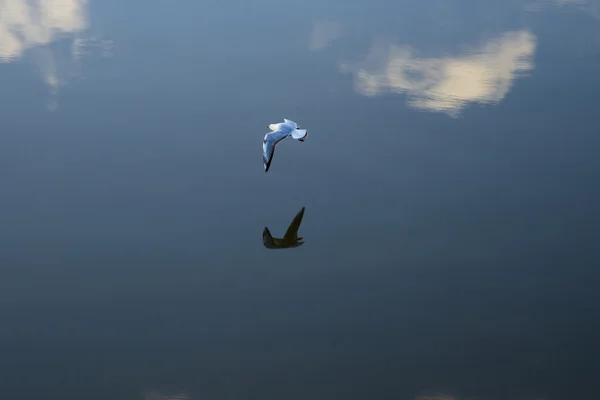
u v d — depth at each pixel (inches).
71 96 753.0
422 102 767.7
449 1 1033.5
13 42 860.6
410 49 887.1
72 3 973.8
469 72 833.5
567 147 692.7
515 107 762.2
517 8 1012.5
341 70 827.4
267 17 953.5
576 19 977.5
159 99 753.0
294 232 583.5
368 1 1022.4
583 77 825.5
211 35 898.1
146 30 903.1
